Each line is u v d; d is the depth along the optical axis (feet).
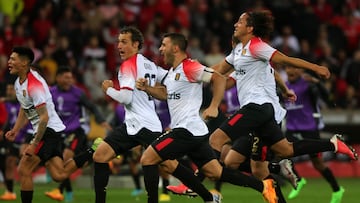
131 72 92.48
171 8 209.46
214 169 90.17
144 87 90.22
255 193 141.28
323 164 123.03
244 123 91.97
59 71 128.88
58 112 128.77
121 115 146.30
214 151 91.97
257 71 92.12
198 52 197.16
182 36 88.99
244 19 92.94
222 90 87.97
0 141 134.72
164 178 127.54
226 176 90.33
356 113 193.88
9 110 136.26
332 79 198.39
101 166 94.94
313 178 182.50
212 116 87.56
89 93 186.29
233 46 98.27
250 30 92.73
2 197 132.36
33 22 199.82
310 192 144.87
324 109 194.18
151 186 89.51
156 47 196.75
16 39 190.60
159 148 88.33
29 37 194.90
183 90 88.43
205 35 207.92
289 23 218.18
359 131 193.36
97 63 192.24
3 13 196.75
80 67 190.70
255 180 90.99
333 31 216.13
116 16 201.46
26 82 97.50
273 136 93.15
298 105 131.03
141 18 207.62
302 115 131.34
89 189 151.43
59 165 102.73
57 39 192.54
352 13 226.17
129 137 94.63
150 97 95.04
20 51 96.78
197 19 211.20
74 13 199.52
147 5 210.18
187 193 95.30
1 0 193.67
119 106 146.92
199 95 89.30
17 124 102.47
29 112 99.45
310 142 94.68
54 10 201.16
